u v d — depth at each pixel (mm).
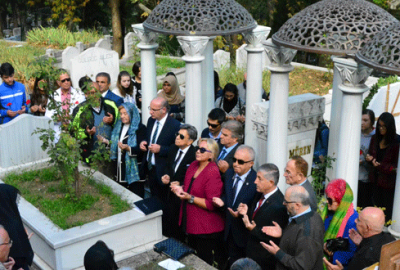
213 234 5336
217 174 5223
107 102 6672
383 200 6051
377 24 4723
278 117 5496
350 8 4848
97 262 3639
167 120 6379
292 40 4906
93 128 6523
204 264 5070
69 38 15719
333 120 6219
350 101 4836
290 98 6262
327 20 4777
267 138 5695
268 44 5250
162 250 5309
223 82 12273
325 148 6496
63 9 21703
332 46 4730
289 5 19938
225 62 14000
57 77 5680
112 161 6820
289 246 4020
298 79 13234
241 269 3506
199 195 5273
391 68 4055
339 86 4863
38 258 5328
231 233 5176
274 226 4387
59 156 5469
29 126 6852
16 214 4645
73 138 5551
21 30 30359
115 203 5723
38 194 6008
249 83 6996
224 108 7844
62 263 5027
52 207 5629
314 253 3902
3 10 31516
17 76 11664
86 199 5766
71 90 7414
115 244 5328
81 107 5750
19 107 7770
